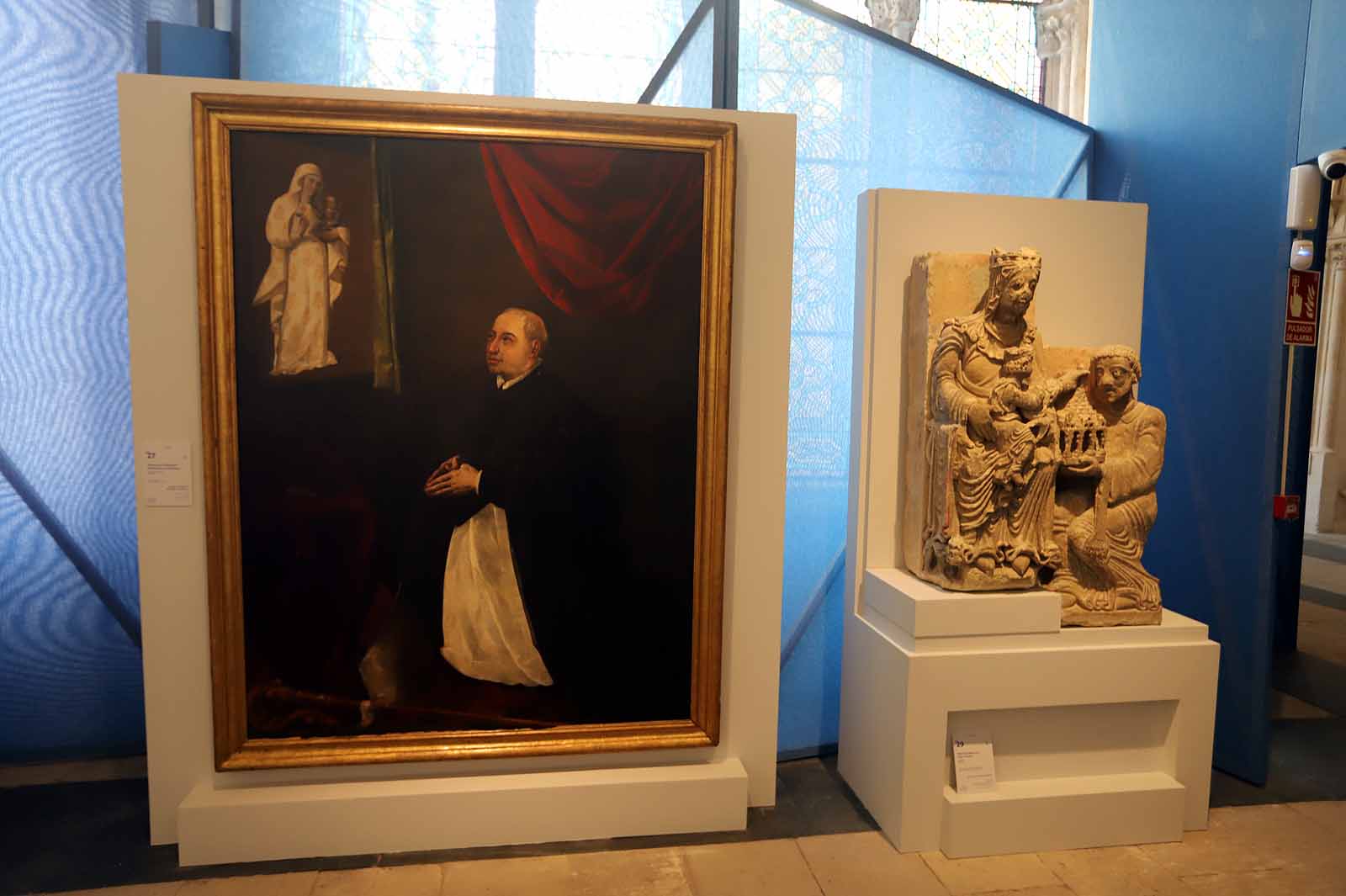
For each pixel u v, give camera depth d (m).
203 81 2.93
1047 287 3.63
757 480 3.36
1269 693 3.78
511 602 3.20
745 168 3.25
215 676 3.04
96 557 3.73
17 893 2.86
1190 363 4.05
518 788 3.17
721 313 3.20
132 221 2.94
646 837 3.26
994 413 3.15
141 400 3.01
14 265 3.53
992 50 7.49
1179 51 4.09
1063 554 3.36
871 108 4.04
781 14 3.87
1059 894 2.94
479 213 3.07
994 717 3.26
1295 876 3.09
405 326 3.06
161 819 3.15
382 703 3.16
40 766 3.75
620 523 3.24
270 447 3.02
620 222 3.15
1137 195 4.33
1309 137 3.52
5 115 3.46
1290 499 3.70
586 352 3.17
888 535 3.60
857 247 3.63
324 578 3.09
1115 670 3.25
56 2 3.46
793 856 3.15
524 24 3.87
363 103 2.97
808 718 4.08
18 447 3.61
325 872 3.00
